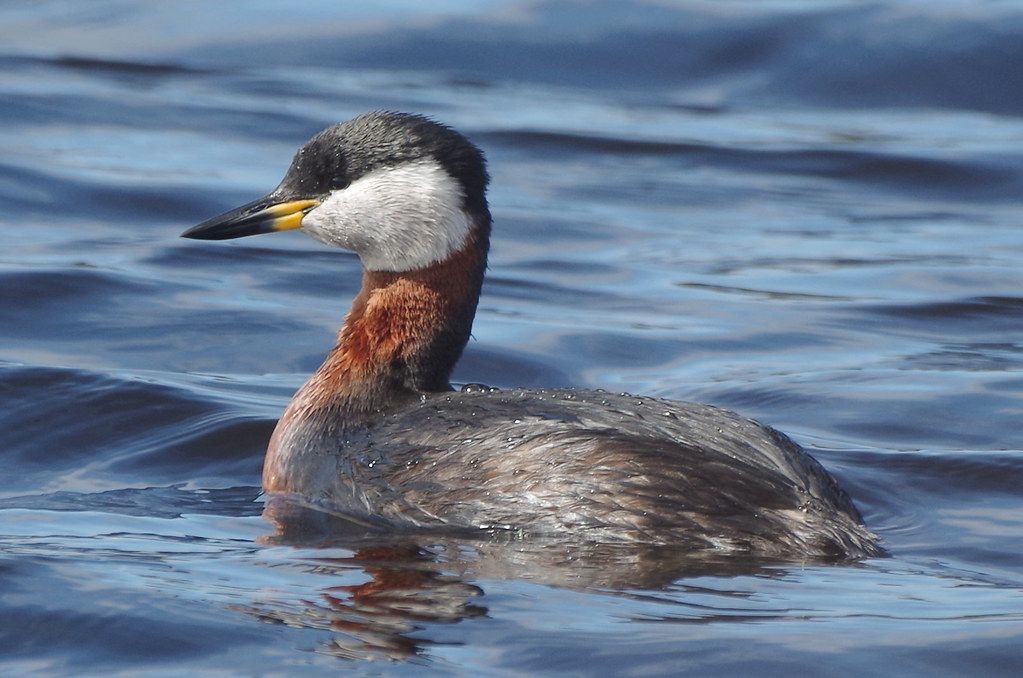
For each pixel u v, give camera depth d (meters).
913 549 11.23
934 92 28.34
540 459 11.17
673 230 22.34
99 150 24.33
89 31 31.06
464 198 13.18
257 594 9.98
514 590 10.02
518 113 27.44
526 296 19.14
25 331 16.94
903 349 17.34
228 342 17.03
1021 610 9.67
